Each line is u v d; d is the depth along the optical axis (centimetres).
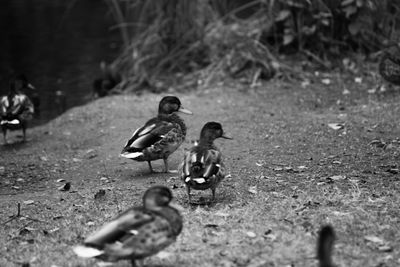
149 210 671
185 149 1282
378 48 1845
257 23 1969
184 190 1023
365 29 1845
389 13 1853
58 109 1856
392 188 961
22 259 759
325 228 594
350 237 762
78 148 1418
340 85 1717
